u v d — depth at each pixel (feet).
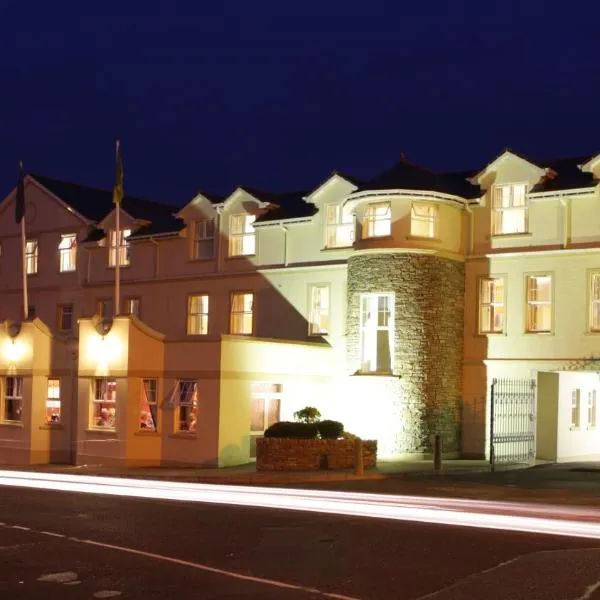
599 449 109.70
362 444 87.81
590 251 96.37
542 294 100.48
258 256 116.78
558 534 46.34
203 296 122.21
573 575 36.11
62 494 67.36
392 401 98.68
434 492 68.69
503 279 102.06
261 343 98.17
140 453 97.40
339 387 107.34
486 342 102.37
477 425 102.06
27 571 37.83
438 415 99.40
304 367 104.12
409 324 98.78
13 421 112.57
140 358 98.58
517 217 102.27
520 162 101.19
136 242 127.95
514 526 49.32
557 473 85.56
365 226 101.91
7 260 143.64
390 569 37.88
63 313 136.46
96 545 43.86
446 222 101.91
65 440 109.19
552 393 101.60
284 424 88.33
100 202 142.41
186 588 34.60
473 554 40.81
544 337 98.99
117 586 34.99
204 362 94.63
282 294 114.01
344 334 108.06
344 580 35.88
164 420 97.55
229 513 55.42
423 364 98.73
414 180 101.24
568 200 98.02
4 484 77.20
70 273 135.54
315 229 112.47
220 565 38.99
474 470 88.22
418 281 99.19
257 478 80.59
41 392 111.04
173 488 72.74
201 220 123.13
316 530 48.16
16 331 112.88
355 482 78.02
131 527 49.57
